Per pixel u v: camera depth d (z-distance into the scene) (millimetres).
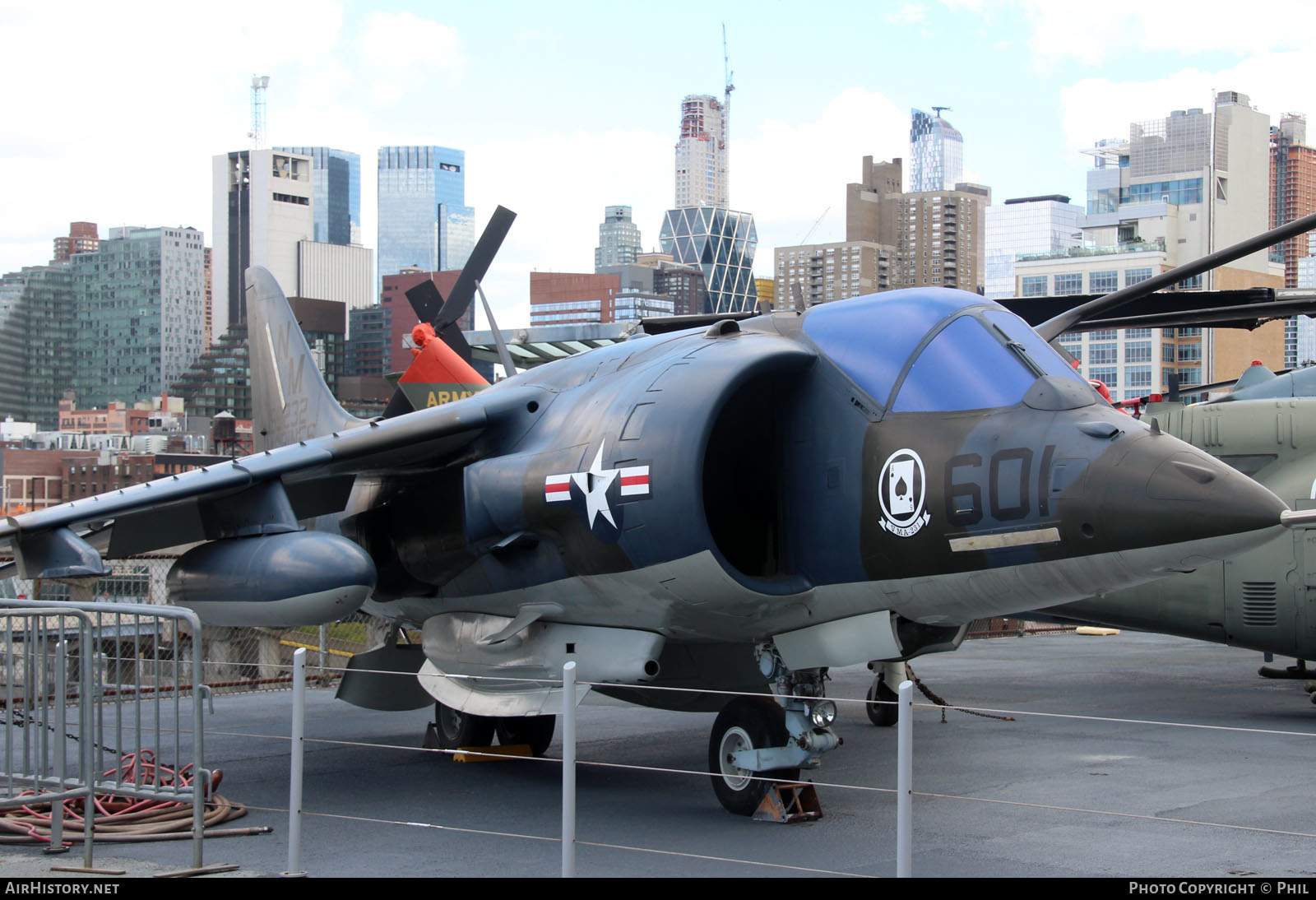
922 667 18375
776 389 8516
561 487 8789
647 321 12422
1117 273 136875
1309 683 14391
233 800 9250
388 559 10945
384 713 14320
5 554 11375
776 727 8258
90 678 7027
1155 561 6781
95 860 7145
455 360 13250
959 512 7391
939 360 7906
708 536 7879
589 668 9312
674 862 7086
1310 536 12688
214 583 9461
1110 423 7184
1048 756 10891
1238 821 8156
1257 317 13375
